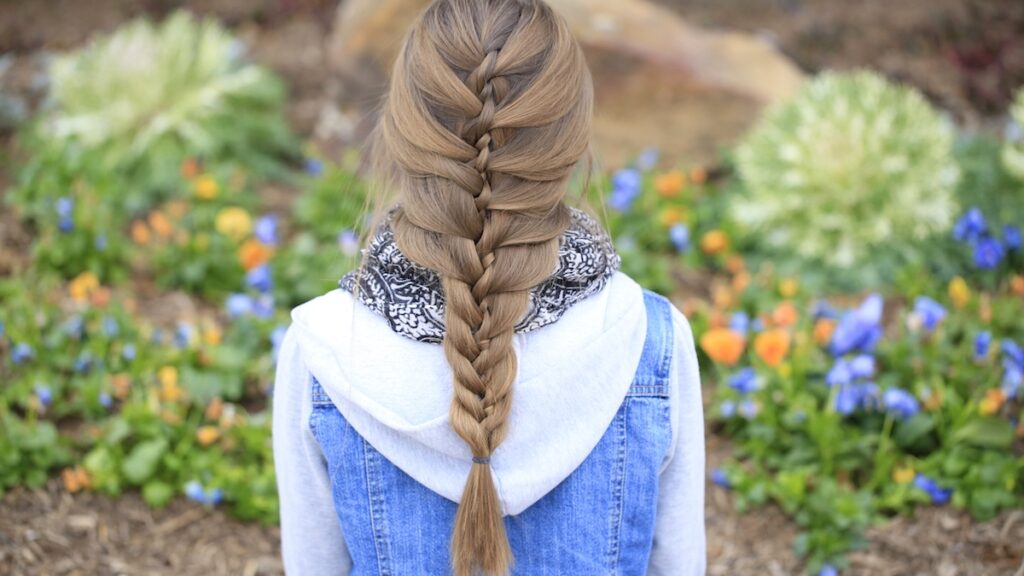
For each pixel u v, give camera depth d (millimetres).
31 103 5215
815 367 3021
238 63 5320
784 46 5711
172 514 2773
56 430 3002
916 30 5859
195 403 3059
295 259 3773
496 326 1123
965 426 2729
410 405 1185
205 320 3580
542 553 1280
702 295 3797
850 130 3895
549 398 1187
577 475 1261
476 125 1121
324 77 5512
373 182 1347
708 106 4492
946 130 4090
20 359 3080
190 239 3820
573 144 1152
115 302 3363
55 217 3768
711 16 5977
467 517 1165
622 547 1300
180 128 4539
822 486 2652
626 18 4570
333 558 1393
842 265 3832
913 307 3500
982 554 2533
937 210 3779
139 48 4746
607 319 1216
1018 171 4043
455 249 1122
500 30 1141
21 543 2590
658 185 4133
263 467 2883
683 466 1344
